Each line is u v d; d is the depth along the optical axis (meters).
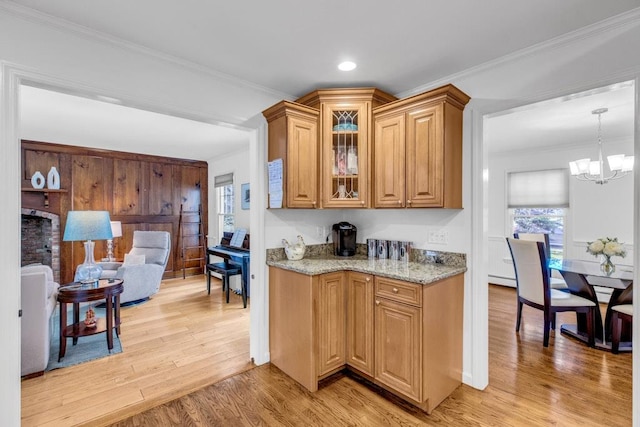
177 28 1.81
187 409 2.09
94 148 5.29
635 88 1.64
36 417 2.01
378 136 2.48
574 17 1.68
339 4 1.59
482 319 2.27
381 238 2.88
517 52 2.03
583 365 2.63
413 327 2.00
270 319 2.70
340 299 2.42
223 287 5.16
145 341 3.19
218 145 5.05
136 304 4.46
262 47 2.01
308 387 2.29
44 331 2.53
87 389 2.33
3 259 1.60
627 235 4.30
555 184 4.83
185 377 2.49
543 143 4.63
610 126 3.75
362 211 3.04
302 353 2.33
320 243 3.05
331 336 2.37
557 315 3.96
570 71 1.84
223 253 4.68
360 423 1.94
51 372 2.57
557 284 3.72
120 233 5.16
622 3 1.57
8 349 1.62
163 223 6.09
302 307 2.32
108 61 1.90
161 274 4.82
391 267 2.36
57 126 3.95
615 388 2.29
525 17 1.68
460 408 2.07
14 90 1.62
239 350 2.99
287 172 2.42
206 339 3.25
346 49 2.03
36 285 2.50
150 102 2.05
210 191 6.50
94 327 3.01
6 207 1.60
